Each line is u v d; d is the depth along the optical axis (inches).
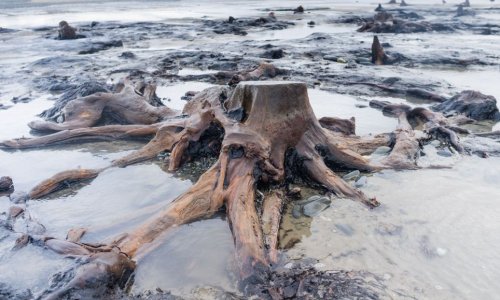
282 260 163.6
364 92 489.7
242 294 144.5
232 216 185.8
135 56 809.5
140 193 231.6
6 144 314.5
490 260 160.9
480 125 357.1
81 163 282.5
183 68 684.1
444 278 150.9
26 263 158.6
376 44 687.1
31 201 225.6
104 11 2871.6
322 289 145.0
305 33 1235.2
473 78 555.8
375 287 146.3
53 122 345.7
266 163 218.1
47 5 4165.8
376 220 193.0
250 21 1546.5
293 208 208.2
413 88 480.7
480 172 247.3
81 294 136.0
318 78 562.3
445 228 184.5
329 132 274.1
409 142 277.4
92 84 401.7
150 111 341.7
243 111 243.4
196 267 160.6
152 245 172.2
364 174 246.8
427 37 1064.2
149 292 147.2
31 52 911.0
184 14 2338.8
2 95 505.0
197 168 260.5
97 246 164.4
